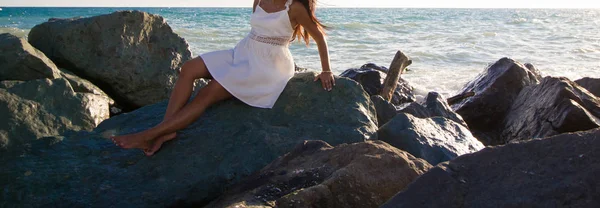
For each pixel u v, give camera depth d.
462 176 2.45
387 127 4.27
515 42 24.48
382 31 31.69
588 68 14.97
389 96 7.43
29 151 3.79
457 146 4.21
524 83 7.62
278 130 3.93
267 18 4.05
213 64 4.00
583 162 2.35
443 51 19.56
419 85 11.95
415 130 4.20
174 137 3.88
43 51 7.01
